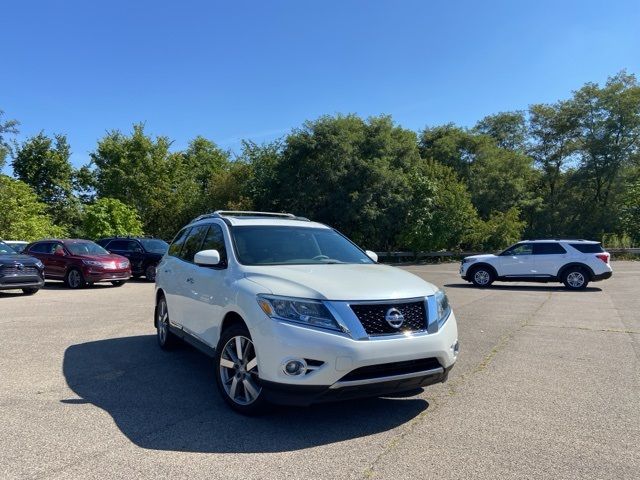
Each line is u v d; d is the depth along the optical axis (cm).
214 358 499
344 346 398
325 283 439
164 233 4497
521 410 477
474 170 4484
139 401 498
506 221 3581
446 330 454
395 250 3706
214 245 589
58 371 609
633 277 2086
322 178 3516
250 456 371
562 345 773
